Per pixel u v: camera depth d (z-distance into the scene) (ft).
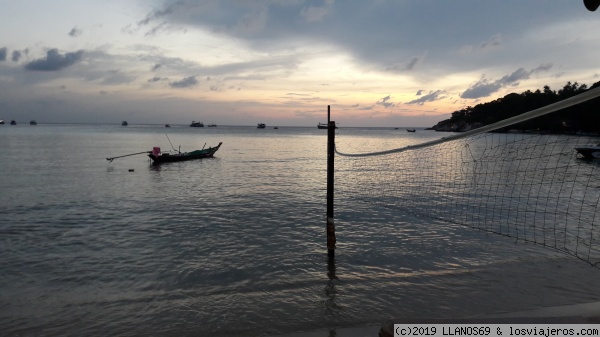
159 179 73.56
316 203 50.06
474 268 26.16
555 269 25.88
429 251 29.91
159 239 33.50
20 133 331.98
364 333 17.28
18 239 33.58
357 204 49.06
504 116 330.95
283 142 244.63
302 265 26.84
